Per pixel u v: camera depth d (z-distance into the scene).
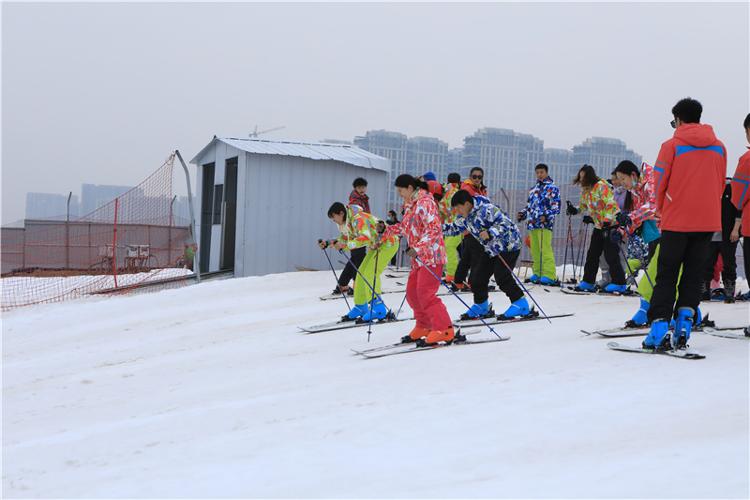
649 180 8.09
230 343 8.44
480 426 3.96
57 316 11.84
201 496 3.31
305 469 3.54
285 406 5.00
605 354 5.54
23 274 18.28
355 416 4.45
